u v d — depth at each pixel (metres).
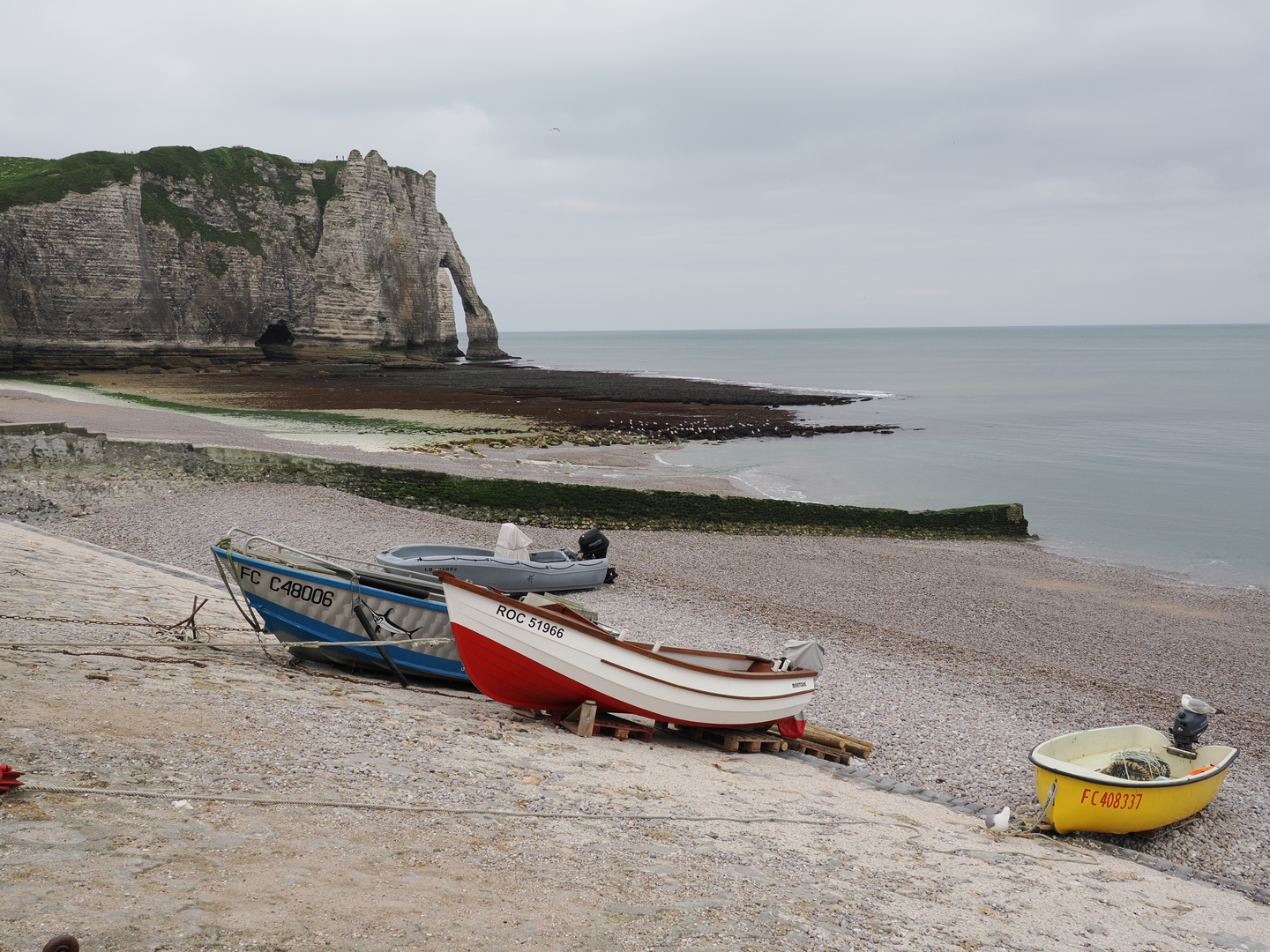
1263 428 62.59
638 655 9.93
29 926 3.57
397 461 37.44
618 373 119.94
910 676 16.25
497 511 29.03
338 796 6.09
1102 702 15.77
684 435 55.00
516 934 4.43
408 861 5.17
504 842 5.87
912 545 30.55
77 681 7.68
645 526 29.81
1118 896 7.61
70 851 4.39
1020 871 7.79
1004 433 59.88
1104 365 148.00
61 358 80.38
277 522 24.06
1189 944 6.66
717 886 5.79
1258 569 28.73
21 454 26.25
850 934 5.39
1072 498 39.34
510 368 118.88
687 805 7.79
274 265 103.00
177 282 92.75
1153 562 29.45
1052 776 9.45
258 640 12.05
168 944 3.66
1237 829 10.76
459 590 9.76
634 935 4.71
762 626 18.88
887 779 10.63
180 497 26.02
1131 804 9.49
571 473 39.09
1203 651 20.03
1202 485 42.34
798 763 10.75
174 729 6.82
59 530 21.36
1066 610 23.02
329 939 3.98
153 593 14.52
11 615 10.48
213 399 63.44
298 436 44.81
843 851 7.31
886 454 50.56
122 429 39.81
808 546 28.98
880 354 199.38
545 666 9.88
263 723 7.57
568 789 7.50
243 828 5.16
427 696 10.78
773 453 50.09
